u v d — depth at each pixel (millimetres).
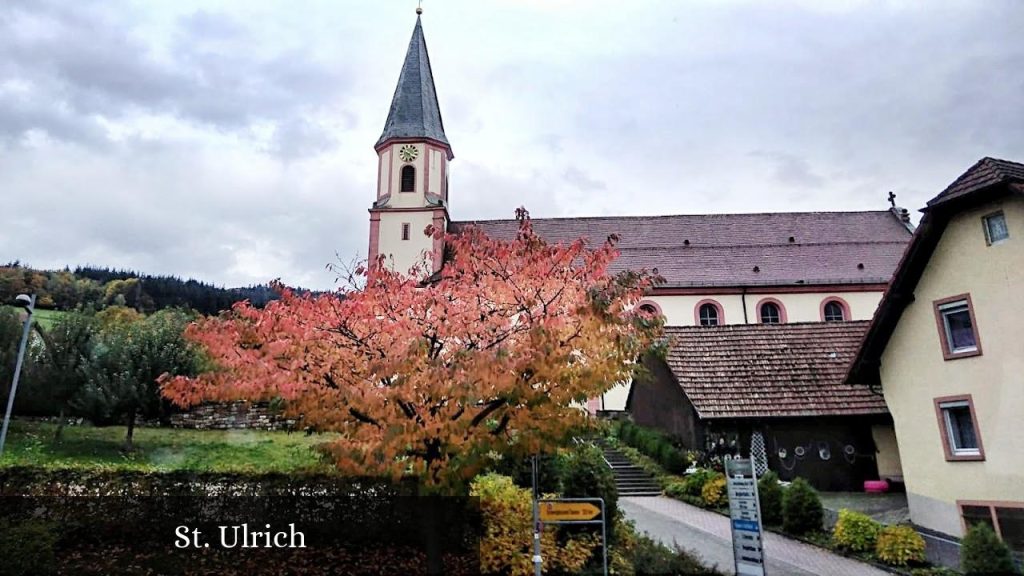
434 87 41750
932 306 15719
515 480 13703
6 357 20984
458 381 7637
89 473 10516
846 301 38062
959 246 15094
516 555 10188
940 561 12969
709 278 38844
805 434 20359
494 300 9117
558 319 8508
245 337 9117
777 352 22297
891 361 16922
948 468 15125
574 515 9781
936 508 15383
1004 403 13953
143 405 19656
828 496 19328
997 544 11609
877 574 12586
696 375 21469
